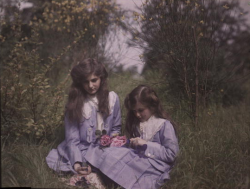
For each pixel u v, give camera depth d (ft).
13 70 8.70
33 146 8.61
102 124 8.31
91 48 14.28
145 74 14.52
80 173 7.41
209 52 10.29
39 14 17.44
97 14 14.16
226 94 13.01
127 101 7.96
